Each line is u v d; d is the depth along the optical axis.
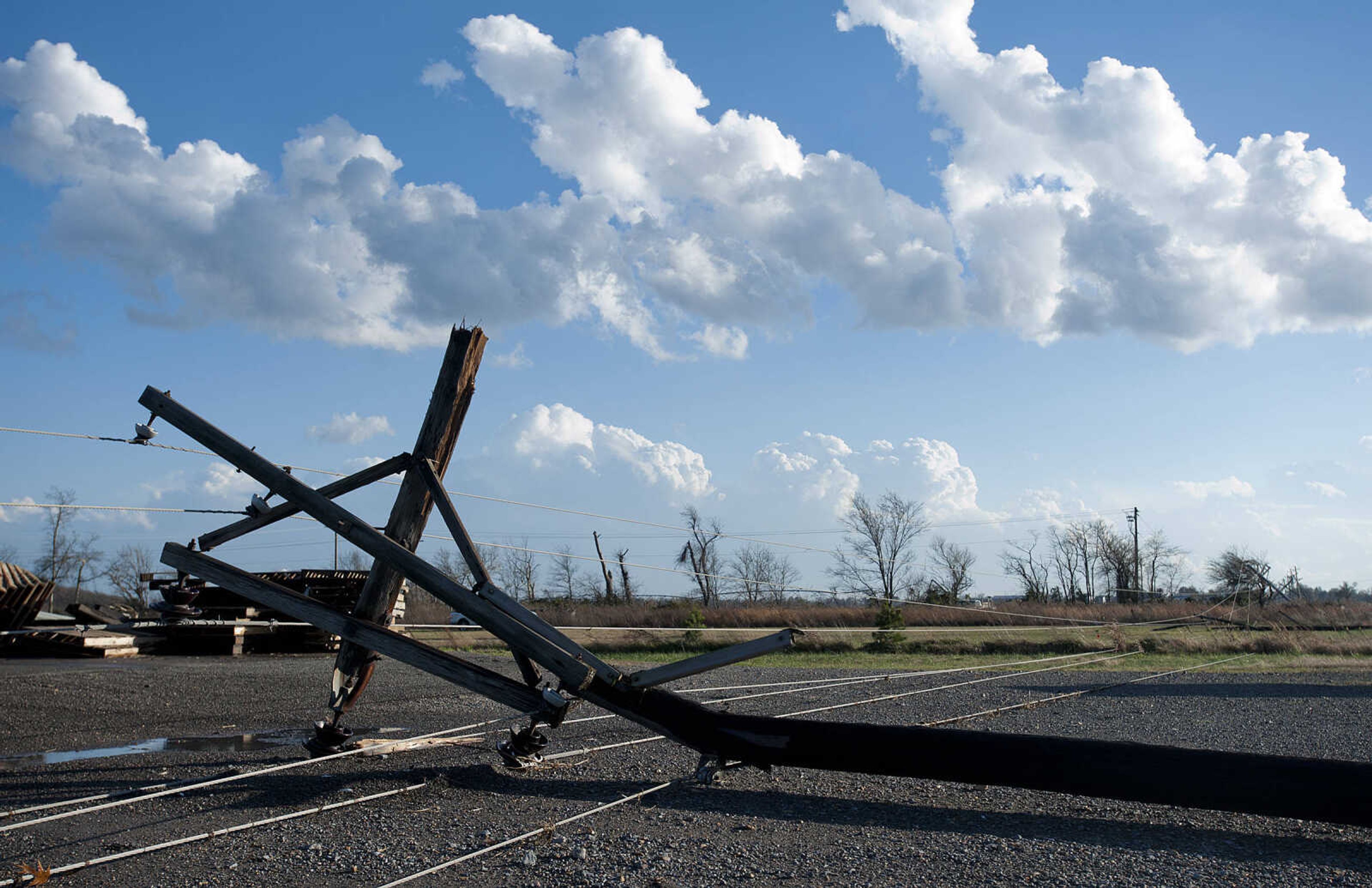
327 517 7.25
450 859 4.98
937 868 4.79
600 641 27.72
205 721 10.71
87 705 12.08
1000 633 29.48
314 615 7.50
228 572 7.41
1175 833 5.47
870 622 33.25
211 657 21.80
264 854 5.08
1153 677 16.72
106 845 5.26
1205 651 24.55
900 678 16.42
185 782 6.93
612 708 7.01
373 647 7.42
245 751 8.62
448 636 27.11
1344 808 5.13
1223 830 5.54
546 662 6.85
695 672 6.57
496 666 18.36
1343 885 4.48
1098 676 17.14
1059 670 18.84
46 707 11.86
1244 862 4.86
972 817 5.89
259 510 7.41
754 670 19.19
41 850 5.16
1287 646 24.41
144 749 8.77
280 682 15.23
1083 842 5.28
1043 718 11.08
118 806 6.13
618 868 4.80
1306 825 5.67
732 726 6.75
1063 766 5.83
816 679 16.55
